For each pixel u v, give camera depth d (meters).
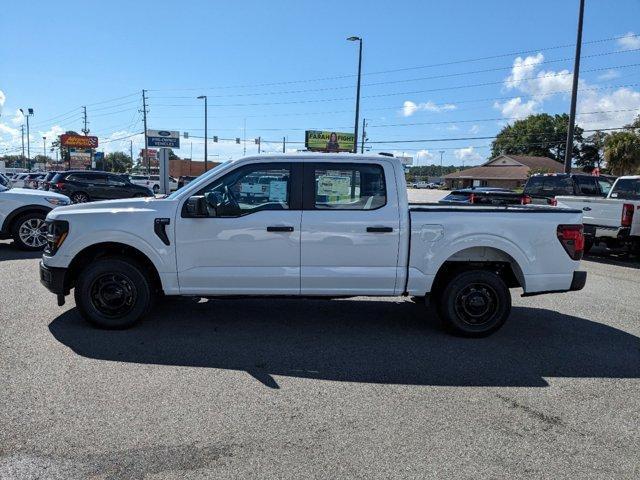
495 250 5.84
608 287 8.95
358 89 32.88
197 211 5.36
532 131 101.38
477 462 3.29
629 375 4.82
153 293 5.79
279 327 6.00
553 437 3.63
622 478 3.15
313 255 5.53
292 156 5.54
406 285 5.63
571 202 12.34
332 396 4.20
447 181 90.19
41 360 4.77
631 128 48.75
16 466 3.12
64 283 5.65
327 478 3.07
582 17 20.58
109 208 5.61
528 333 6.05
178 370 4.64
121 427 3.60
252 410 3.91
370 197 5.59
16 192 10.89
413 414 3.92
